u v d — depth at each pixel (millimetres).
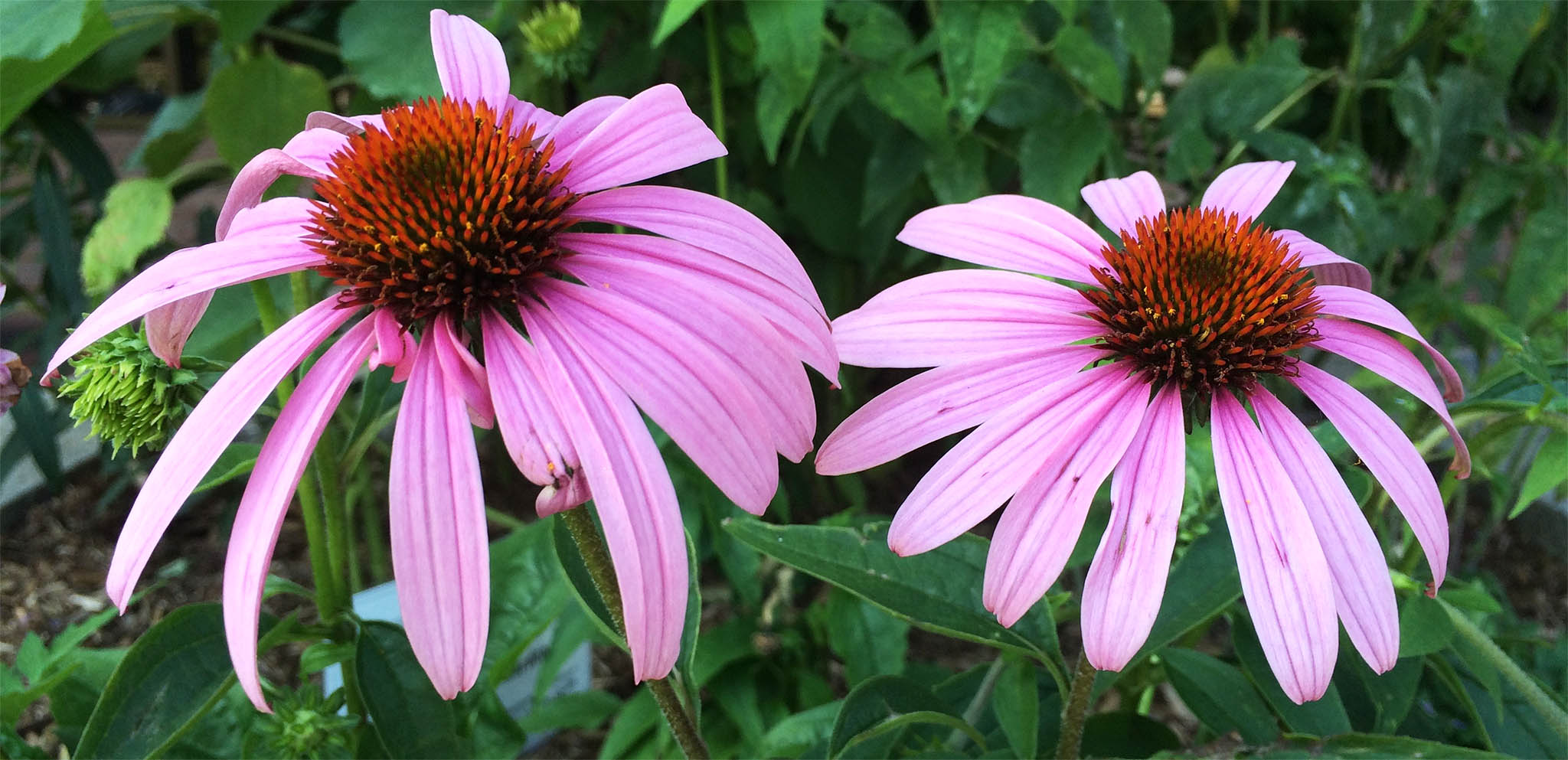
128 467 418
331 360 151
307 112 328
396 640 221
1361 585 160
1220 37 334
